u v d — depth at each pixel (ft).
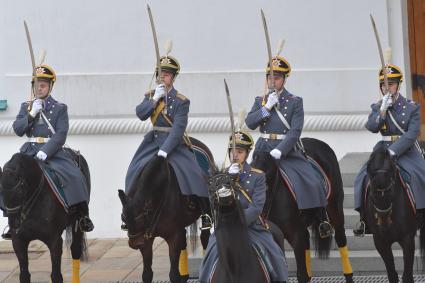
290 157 129.70
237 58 177.99
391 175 117.19
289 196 126.11
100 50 179.01
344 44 177.58
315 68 177.99
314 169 134.00
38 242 173.06
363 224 127.65
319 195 128.77
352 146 177.99
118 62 178.81
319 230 131.64
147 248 123.54
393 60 180.34
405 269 122.31
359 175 128.67
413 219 122.52
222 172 99.66
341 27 177.68
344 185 162.81
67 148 138.72
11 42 178.81
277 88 130.52
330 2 177.27
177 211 126.72
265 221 105.29
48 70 134.51
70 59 179.11
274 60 130.41
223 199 93.09
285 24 177.88
